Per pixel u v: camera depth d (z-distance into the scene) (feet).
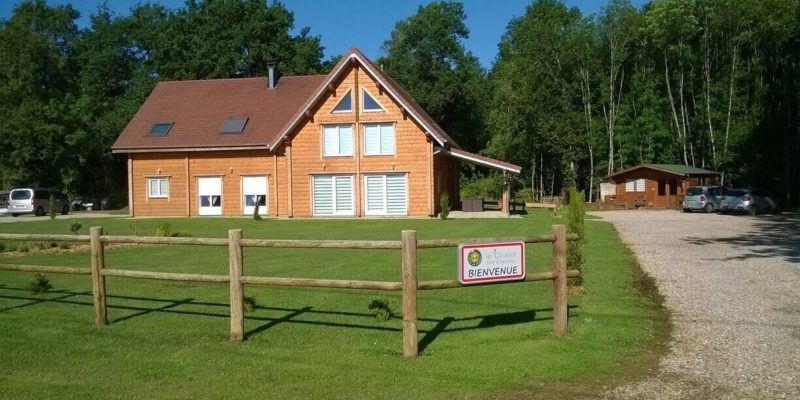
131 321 26.86
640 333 24.50
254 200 113.91
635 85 180.96
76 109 177.37
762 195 120.78
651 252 53.11
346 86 107.14
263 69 182.09
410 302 21.16
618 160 184.96
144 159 118.01
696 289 34.65
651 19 174.29
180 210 116.57
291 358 21.42
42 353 22.31
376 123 106.52
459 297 31.42
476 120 206.49
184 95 128.98
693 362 20.83
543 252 50.93
